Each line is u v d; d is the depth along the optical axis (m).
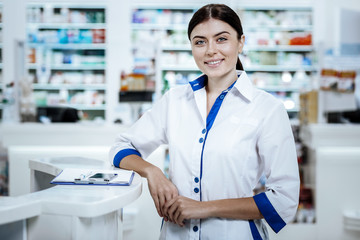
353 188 3.59
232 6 6.45
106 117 6.62
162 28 6.66
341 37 6.42
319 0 6.45
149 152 1.74
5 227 1.18
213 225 1.39
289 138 1.40
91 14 6.64
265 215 1.33
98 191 1.26
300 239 3.61
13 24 6.52
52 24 6.59
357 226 3.46
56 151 3.67
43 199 1.15
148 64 3.93
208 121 1.49
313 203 3.79
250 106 1.45
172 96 1.64
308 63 6.56
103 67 6.67
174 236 1.46
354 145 3.59
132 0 6.56
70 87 6.73
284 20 6.59
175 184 1.50
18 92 4.23
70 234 1.12
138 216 3.32
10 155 3.66
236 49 1.47
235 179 1.40
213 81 1.52
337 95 3.78
